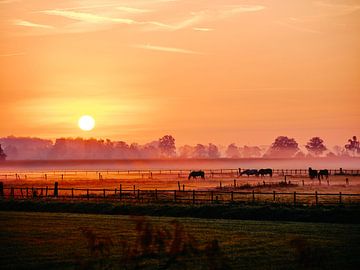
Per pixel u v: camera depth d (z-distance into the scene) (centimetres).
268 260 2692
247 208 4447
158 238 2259
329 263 2584
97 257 2694
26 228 3822
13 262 2677
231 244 3122
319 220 4119
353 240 3200
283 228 3716
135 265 2397
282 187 6956
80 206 5003
